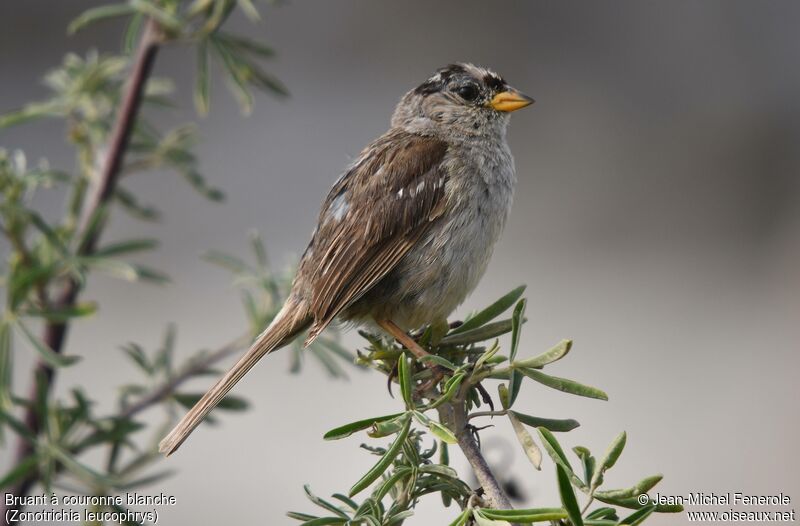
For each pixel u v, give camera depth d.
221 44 6.50
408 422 4.29
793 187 16.33
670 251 15.09
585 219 15.76
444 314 7.23
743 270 14.77
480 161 7.41
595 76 18.00
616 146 17.08
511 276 14.43
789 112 17.22
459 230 7.12
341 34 17.86
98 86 7.07
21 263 6.22
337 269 6.84
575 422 4.48
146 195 14.66
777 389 12.22
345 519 4.26
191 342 12.79
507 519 3.95
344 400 11.95
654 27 18.27
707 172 16.69
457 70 7.83
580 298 14.03
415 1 17.95
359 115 16.98
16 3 16.95
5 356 5.87
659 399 12.18
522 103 7.61
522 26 18.22
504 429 11.36
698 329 13.43
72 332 12.67
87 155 6.92
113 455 6.21
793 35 17.89
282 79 17.27
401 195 7.04
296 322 6.75
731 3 18.17
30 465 5.72
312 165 15.94
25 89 16.64
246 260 14.09
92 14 6.38
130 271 6.27
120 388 6.64
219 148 15.97
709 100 17.61
